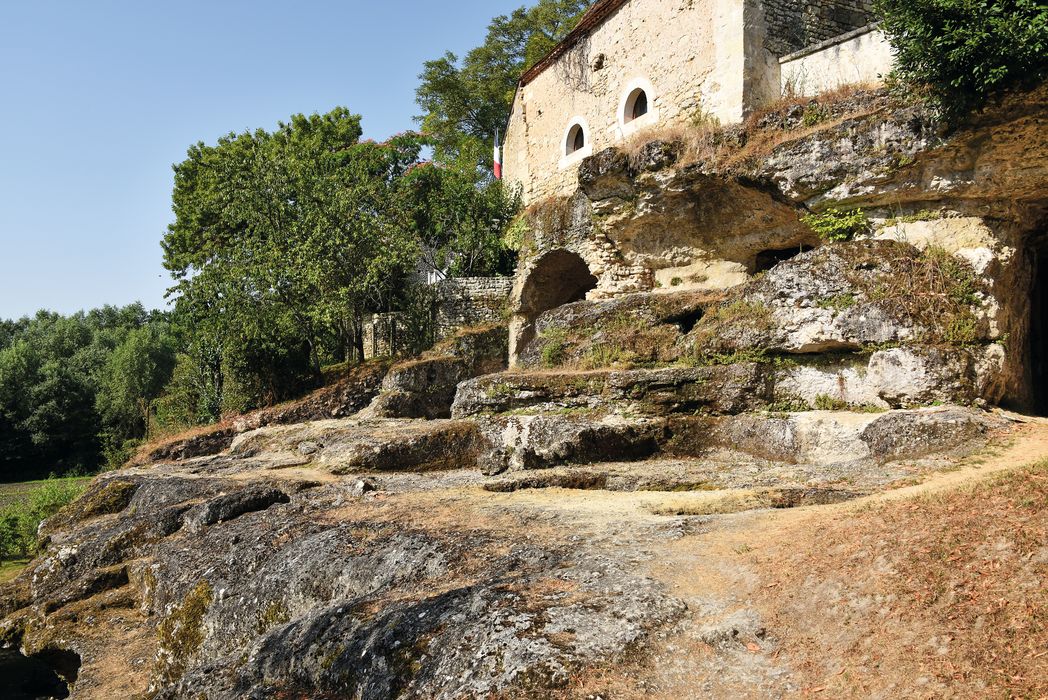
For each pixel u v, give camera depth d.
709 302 14.72
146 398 41.47
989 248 10.52
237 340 23.84
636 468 10.91
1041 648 3.77
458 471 12.90
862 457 9.32
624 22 18.92
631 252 17.69
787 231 14.57
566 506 8.66
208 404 27.09
